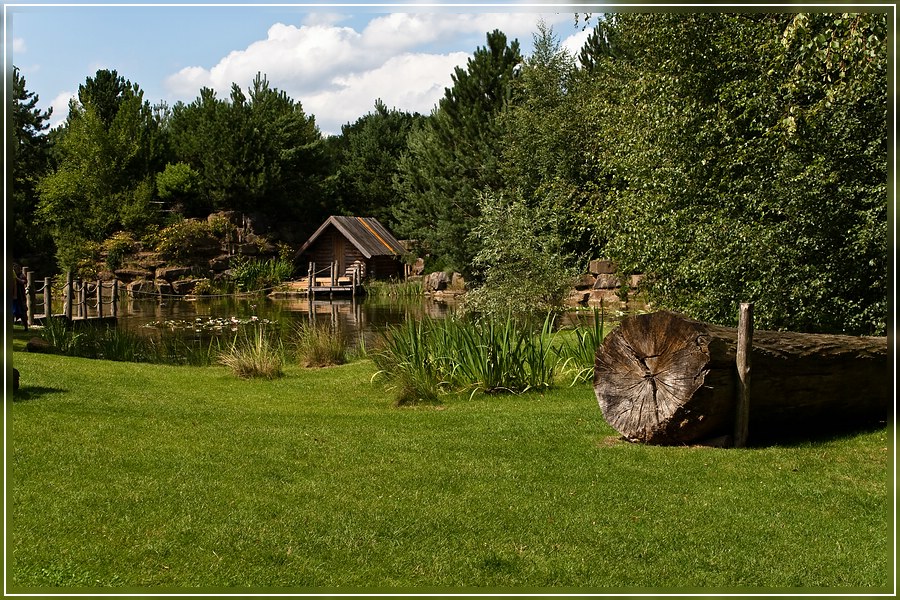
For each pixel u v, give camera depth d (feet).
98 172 129.80
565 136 90.22
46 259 131.95
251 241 138.51
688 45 42.96
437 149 114.01
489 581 15.39
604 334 43.04
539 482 21.27
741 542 17.39
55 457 22.45
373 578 15.43
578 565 16.11
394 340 41.75
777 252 37.63
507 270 62.64
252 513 18.53
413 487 20.77
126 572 15.42
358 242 132.26
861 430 26.48
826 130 36.81
